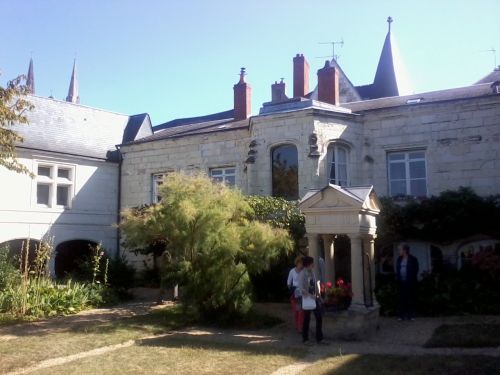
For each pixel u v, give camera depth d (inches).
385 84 1250.0
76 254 812.0
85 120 849.5
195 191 446.9
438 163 584.7
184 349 319.3
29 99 774.5
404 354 302.2
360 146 626.2
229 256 416.8
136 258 776.3
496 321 396.2
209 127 831.1
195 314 434.6
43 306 464.8
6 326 404.5
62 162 761.0
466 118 575.2
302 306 346.3
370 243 396.5
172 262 436.5
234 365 279.0
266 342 347.6
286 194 612.7
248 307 419.8
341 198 375.9
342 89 1195.3
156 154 790.5
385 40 1288.1
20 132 722.2
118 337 355.6
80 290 515.8
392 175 614.9
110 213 812.0
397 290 457.4
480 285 459.2
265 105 658.2
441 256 569.0
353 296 368.5
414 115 602.5
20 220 702.5
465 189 549.3
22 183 708.7
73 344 332.8
